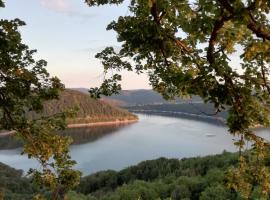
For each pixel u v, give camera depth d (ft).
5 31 29.01
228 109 23.16
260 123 23.39
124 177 375.04
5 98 32.30
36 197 38.34
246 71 22.77
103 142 635.66
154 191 279.49
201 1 18.75
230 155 329.72
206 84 21.70
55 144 35.47
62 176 36.42
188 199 255.29
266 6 16.56
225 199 214.07
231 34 20.08
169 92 30.83
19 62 31.45
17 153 533.14
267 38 18.51
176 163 373.20
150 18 24.93
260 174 27.66
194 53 22.72
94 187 375.86
